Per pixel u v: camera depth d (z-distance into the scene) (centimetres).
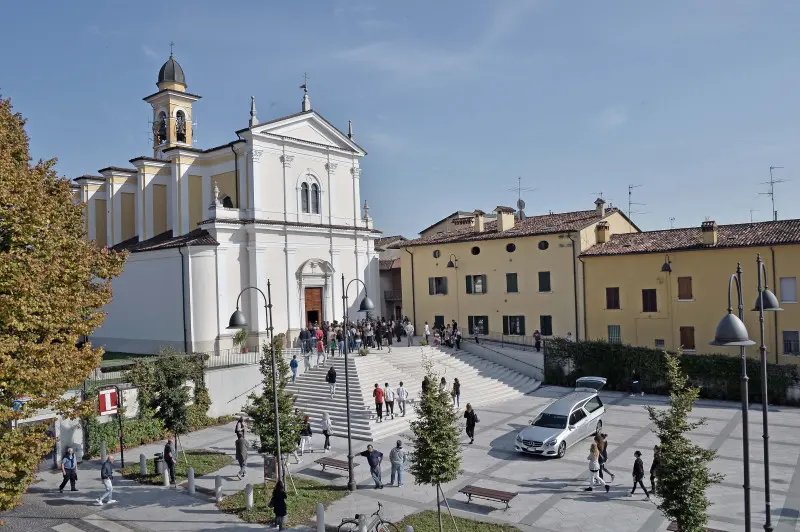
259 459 2408
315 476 2173
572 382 3750
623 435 2567
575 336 3947
